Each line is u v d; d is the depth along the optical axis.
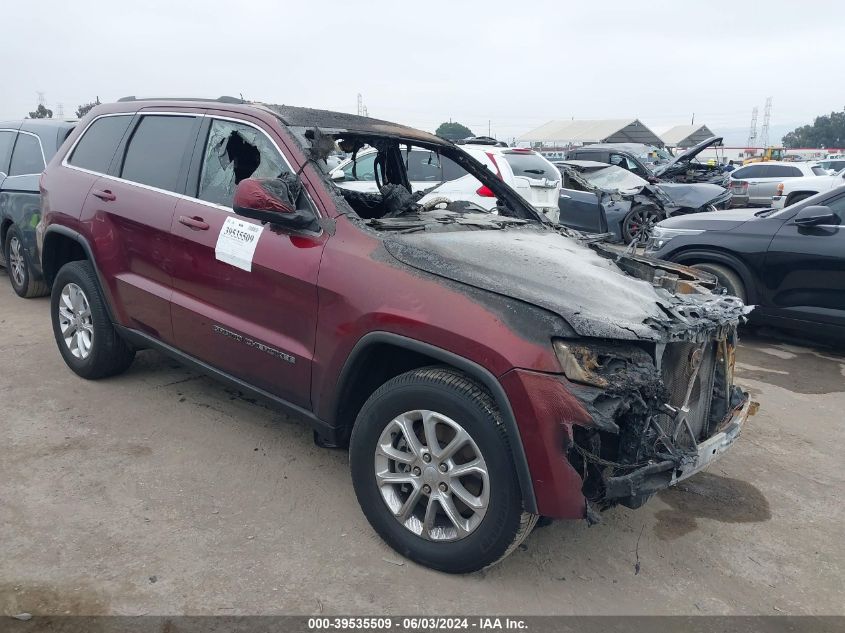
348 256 3.04
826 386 5.60
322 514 3.31
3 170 7.25
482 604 2.75
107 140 4.51
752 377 5.78
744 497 3.78
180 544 3.01
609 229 12.39
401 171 4.76
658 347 2.67
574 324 2.51
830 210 6.06
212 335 3.65
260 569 2.88
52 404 4.39
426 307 2.75
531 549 3.16
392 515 2.96
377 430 2.96
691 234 6.86
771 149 53.03
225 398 4.62
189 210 3.74
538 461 2.48
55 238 4.75
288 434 4.15
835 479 4.02
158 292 3.94
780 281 6.30
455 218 3.98
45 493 3.36
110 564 2.85
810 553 3.27
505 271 2.87
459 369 2.78
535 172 9.50
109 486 3.46
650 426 2.63
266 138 3.55
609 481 2.52
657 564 3.11
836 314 6.04
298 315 3.20
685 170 15.78
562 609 2.76
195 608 2.62
